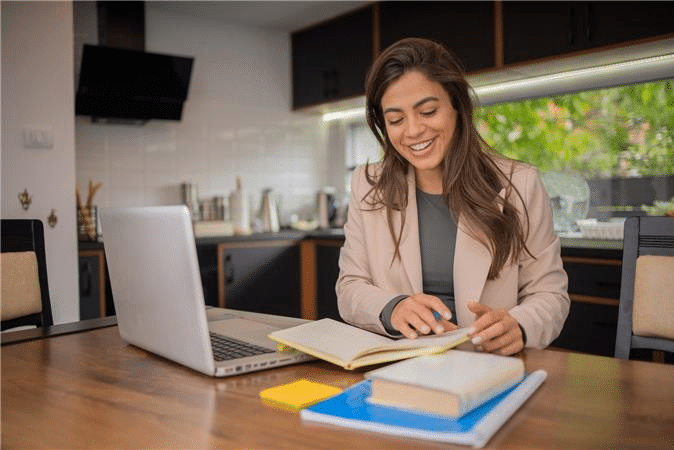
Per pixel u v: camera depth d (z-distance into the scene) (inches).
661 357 67.1
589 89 132.5
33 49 112.7
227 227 150.9
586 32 111.0
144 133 153.2
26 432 29.7
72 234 117.1
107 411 32.4
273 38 175.2
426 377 30.9
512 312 46.9
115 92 136.5
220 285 144.3
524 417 30.0
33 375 40.0
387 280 61.6
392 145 61.0
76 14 140.9
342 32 159.6
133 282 43.5
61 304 115.7
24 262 64.2
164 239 37.6
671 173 120.4
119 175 149.4
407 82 53.0
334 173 186.9
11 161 110.7
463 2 130.4
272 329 50.5
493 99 148.6
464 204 57.1
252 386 36.4
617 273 99.0
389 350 38.9
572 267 105.2
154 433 29.0
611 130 129.5
